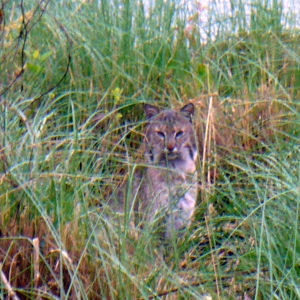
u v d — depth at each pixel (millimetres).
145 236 8961
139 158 11336
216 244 9812
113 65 12391
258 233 8992
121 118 12094
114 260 7895
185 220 10258
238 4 13891
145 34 13117
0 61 10688
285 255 8586
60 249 7828
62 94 11695
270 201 9258
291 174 9539
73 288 8211
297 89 12594
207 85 12523
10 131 9555
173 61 12852
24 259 8570
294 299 7914
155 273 8188
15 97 10898
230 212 9852
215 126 11773
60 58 12383
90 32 12969
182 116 11562
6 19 12422
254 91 12578
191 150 11430
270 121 11633
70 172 9422
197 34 13539
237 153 10695
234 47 13312
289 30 13742
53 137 10914
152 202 10102
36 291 8234
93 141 10695
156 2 13531
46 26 12773
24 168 9031
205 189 9945
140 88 12508
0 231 8688
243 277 8516
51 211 8805
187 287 8430
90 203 9453
